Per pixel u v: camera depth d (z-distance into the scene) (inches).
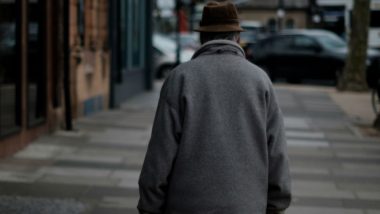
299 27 3339.1
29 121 435.8
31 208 286.5
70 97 496.4
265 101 139.3
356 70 887.1
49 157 397.7
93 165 380.5
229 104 137.9
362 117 635.5
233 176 135.5
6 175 346.6
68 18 490.6
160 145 137.7
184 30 1700.3
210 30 144.6
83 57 565.0
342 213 292.4
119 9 708.0
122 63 731.4
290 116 634.2
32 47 442.6
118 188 328.8
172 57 1177.4
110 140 465.4
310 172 377.7
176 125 138.2
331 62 1000.2
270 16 3405.5
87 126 525.0
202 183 135.6
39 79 461.1
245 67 140.9
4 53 393.4
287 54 1024.9
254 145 137.6
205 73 139.6
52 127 483.5
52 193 314.3
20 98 412.5
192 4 1411.2
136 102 740.0
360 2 883.4
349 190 336.5
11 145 398.6
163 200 139.7
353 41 887.7
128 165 383.9
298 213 290.2
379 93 604.7
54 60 487.2
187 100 137.4
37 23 456.1
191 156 136.7
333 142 485.1
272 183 139.2
